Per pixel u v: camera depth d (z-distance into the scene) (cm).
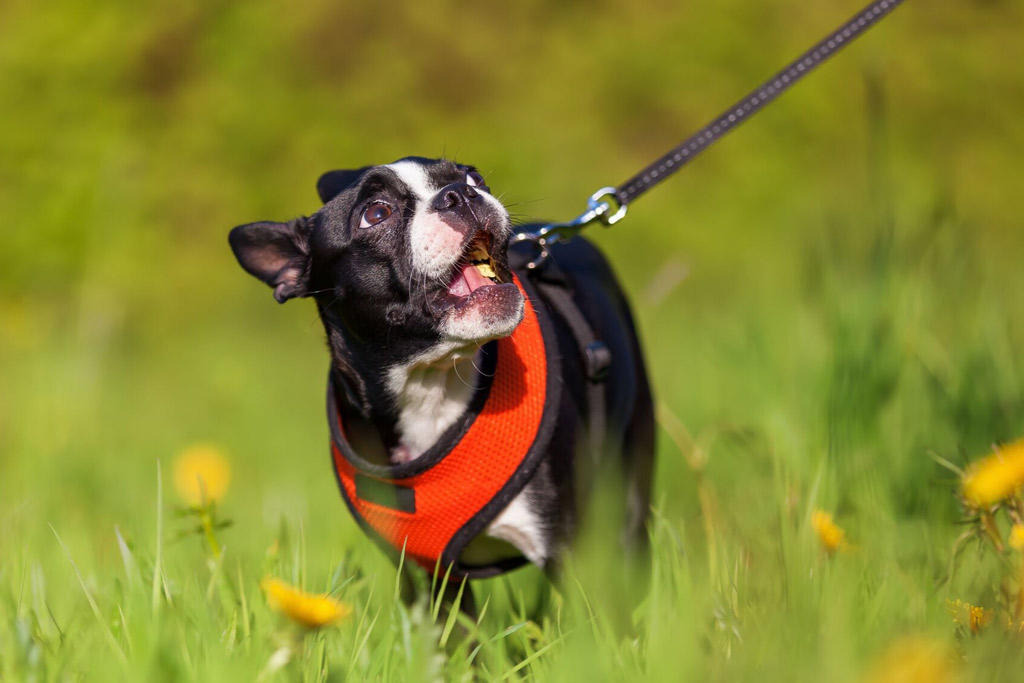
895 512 358
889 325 400
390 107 1320
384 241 355
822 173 1319
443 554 356
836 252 452
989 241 923
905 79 1442
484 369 352
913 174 1328
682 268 475
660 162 423
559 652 300
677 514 457
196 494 434
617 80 1378
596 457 393
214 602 326
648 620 320
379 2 1380
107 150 1230
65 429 639
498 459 346
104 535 468
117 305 1006
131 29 1327
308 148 1287
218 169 1269
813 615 278
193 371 995
